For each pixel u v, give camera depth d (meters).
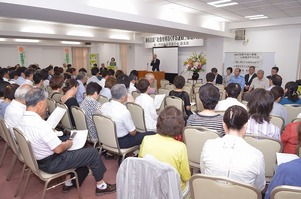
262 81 6.64
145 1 5.94
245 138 2.11
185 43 11.08
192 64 9.98
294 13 7.07
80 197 2.42
